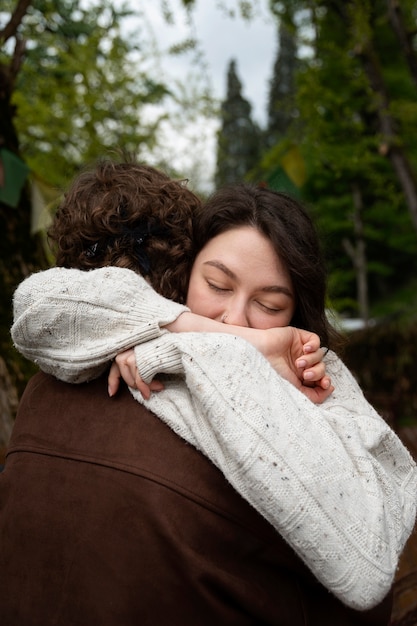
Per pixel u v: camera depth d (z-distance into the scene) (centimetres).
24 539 109
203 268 128
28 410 121
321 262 137
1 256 261
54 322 115
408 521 111
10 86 276
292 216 131
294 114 667
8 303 260
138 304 116
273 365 120
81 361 113
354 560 96
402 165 494
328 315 174
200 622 98
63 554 104
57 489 108
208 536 100
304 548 96
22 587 107
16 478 114
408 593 223
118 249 127
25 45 286
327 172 627
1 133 267
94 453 108
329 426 105
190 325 117
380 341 656
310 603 110
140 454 104
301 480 96
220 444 101
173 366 108
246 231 127
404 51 446
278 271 126
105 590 100
